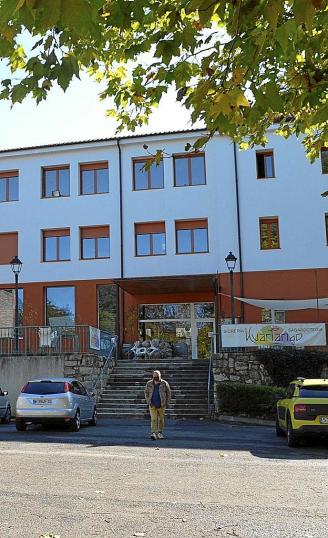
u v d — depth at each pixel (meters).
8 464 10.20
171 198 30.48
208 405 21.27
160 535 5.64
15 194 32.19
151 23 6.29
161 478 8.80
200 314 29.80
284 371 22.34
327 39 5.80
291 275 28.67
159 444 13.43
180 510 6.68
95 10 3.54
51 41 5.08
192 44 5.03
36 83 5.37
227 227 29.59
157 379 14.77
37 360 23.19
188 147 7.65
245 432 16.44
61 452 11.89
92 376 23.34
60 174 32.03
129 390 23.80
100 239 31.16
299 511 6.63
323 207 28.97
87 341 24.19
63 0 2.74
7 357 23.38
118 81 7.98
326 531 5.77
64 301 30.73
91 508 6.79
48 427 18.22
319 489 7.95
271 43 5.19
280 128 8.77
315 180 29.23
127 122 8.88
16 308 24.83
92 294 30.41
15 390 23.14
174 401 22.22
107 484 8.30
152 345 28.52
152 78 6.82
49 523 6.10
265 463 10.42
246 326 23.53
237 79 4.84
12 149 32.12
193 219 30.16
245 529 5.85
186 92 6.68
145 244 30.66
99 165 31.75
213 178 30.28
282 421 14.52
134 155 31.17
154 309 30.17
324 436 13.01
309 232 28.88
